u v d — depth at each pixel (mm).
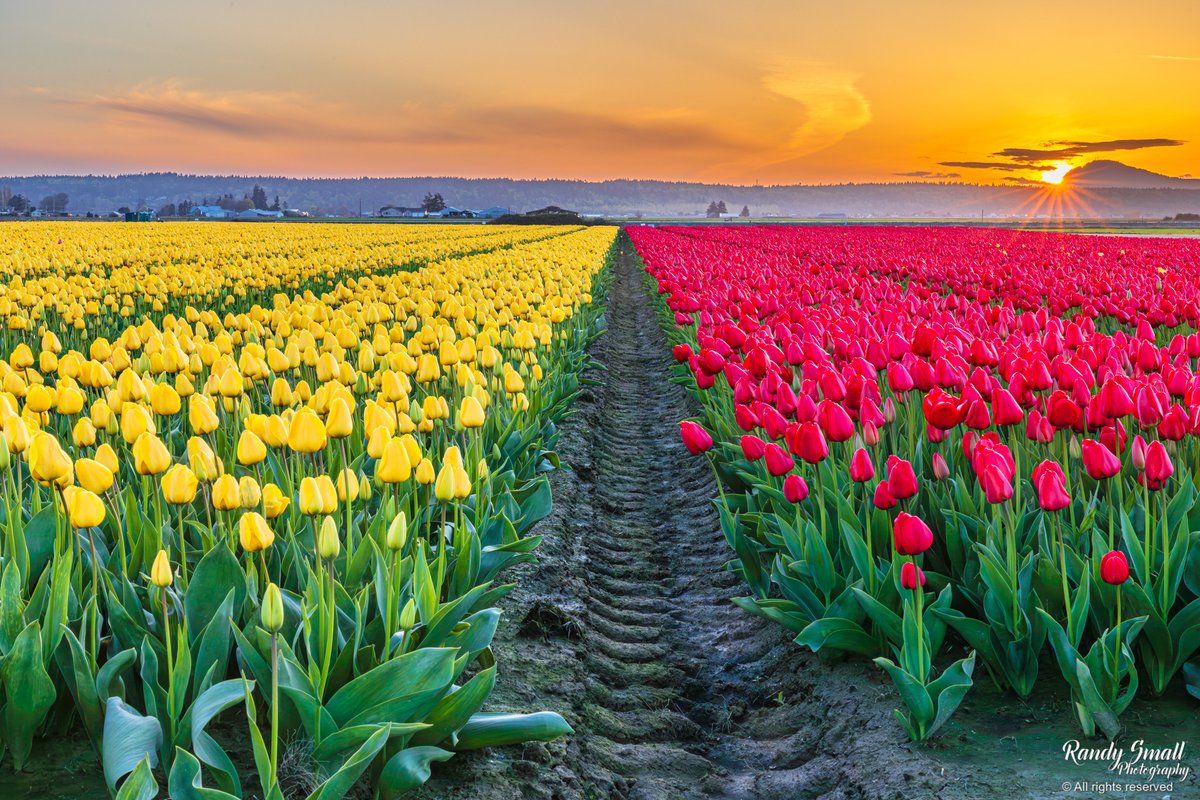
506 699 5117
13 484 4730
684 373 14078
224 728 4328
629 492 10391
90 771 3855
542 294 14891
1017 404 5977
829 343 9055
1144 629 4609
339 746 3637
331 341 8156
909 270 23250
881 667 5402
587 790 4535
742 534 6383
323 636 3859
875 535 5656
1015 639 4730
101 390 6828
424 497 6234
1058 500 4430
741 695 5863
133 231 58281
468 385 6738
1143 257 29547
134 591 4277
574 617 6465
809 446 5395
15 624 3832
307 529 5055
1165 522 4633
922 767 4312
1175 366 6840
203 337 8172
